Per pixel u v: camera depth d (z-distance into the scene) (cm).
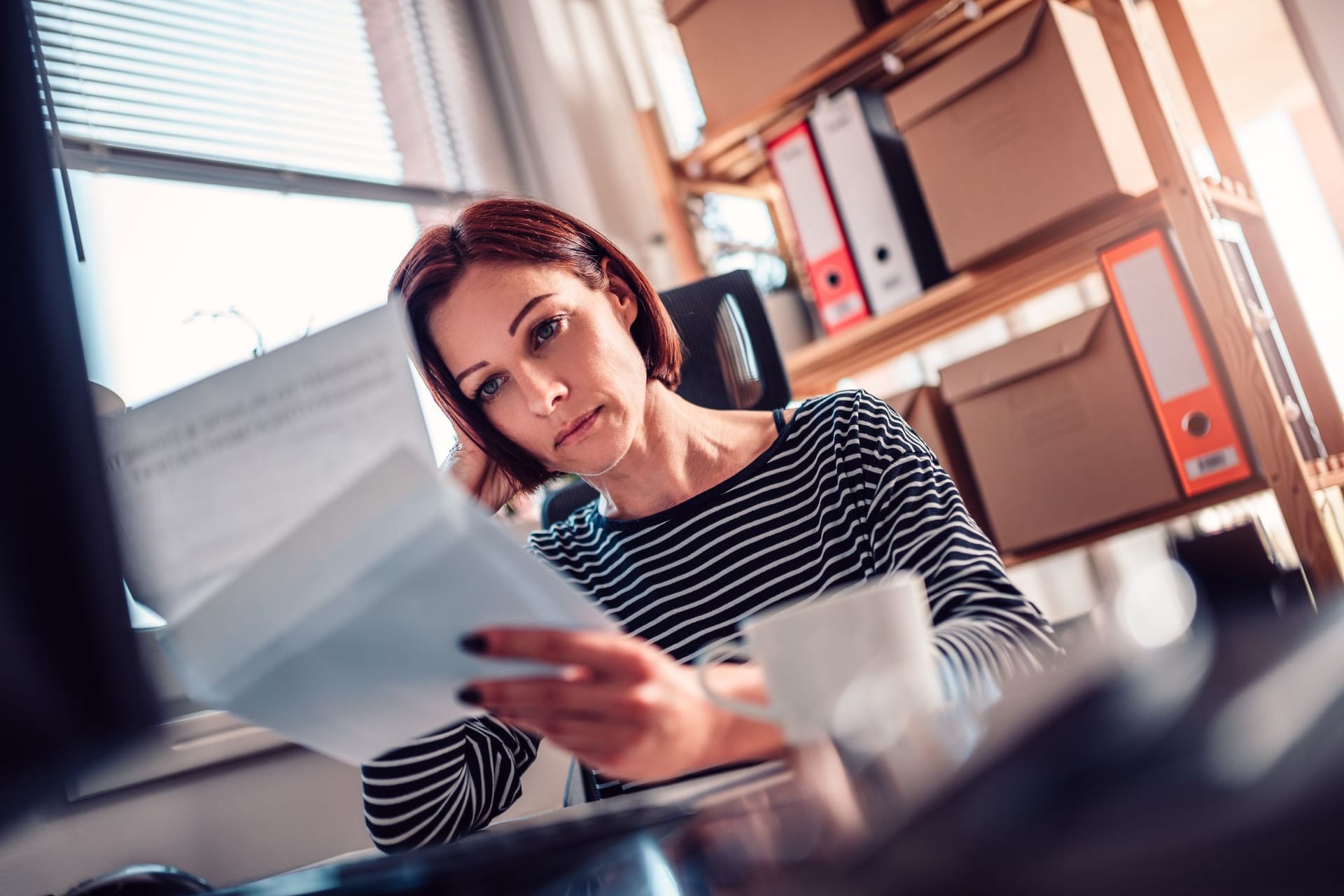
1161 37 187
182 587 47
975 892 22
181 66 193
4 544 37
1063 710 31
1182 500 156
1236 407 152
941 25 189
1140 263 158
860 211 191
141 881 62
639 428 94
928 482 85
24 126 41
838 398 100
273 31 212
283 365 47
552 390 86
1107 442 162
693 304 121
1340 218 178
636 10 276
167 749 125
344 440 45
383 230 213
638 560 100
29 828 113
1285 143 183
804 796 37
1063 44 160
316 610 42
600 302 91
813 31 190
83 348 42
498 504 99
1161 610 40
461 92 245
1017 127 165
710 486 100
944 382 179
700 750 47
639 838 39
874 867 25
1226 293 148
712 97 208
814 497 97
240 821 131
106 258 164
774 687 44
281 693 46
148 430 48
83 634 39
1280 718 24
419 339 91
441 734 80
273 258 189
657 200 216
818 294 198
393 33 235
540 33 248
